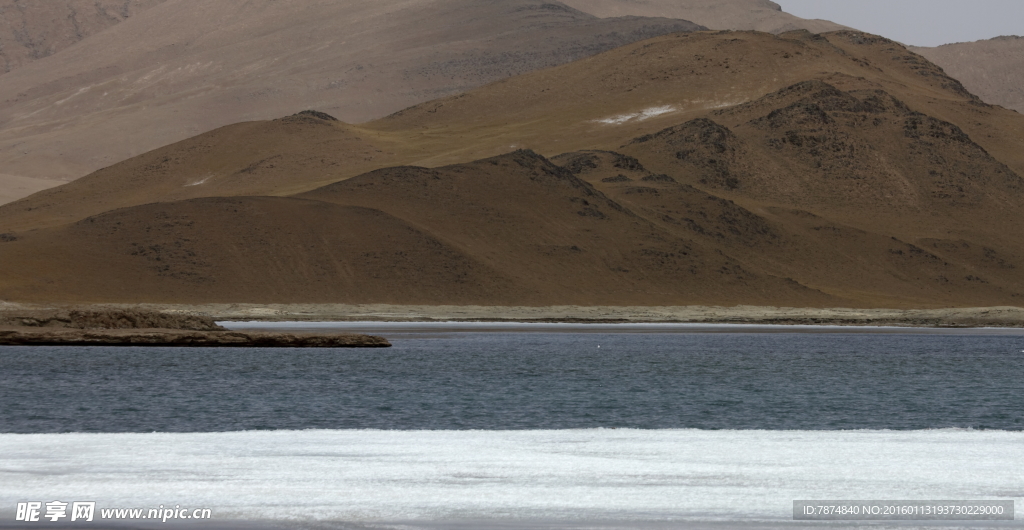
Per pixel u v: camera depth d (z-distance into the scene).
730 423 53.62
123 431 49.03
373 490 31.95
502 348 119.62
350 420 53.50
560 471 35.12
